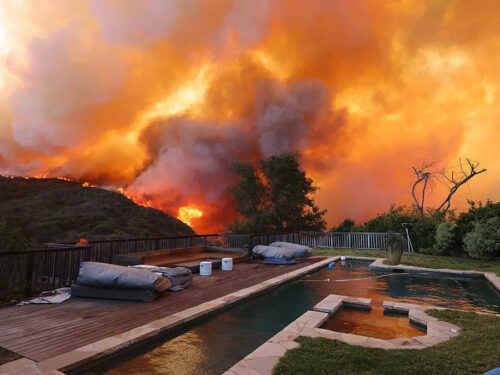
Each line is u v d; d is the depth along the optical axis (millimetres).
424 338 3994
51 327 4246
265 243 14375
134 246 9578
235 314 5570
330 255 14359
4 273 5598
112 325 4348
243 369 3033
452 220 16344
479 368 3043
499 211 14188
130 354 3756
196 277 8422
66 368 3088
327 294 7293
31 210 39562
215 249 12688
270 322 5121
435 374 2930
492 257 12664
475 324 4543
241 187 26375
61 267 6449
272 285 7590
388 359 3223
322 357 3270
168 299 5906
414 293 7559
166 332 4359
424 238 16453
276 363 3164
